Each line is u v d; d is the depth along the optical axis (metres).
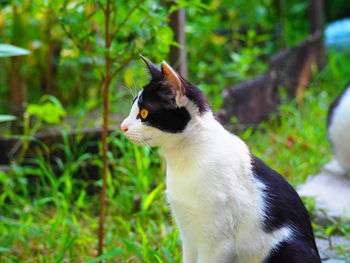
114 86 6.71
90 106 6.56
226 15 10.10
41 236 4.34
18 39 6.42
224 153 3.07
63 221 4.45
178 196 3.11
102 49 3.78
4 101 7.57
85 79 7.48
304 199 4.82
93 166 5.49
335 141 5.63
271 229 3.10
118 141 5.31
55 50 6.95
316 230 4.56
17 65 6.40
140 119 3.09
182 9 5.41
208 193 3.01
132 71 4.29
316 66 9.32
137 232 4.53
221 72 8.48
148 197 4.38
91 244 4.40
